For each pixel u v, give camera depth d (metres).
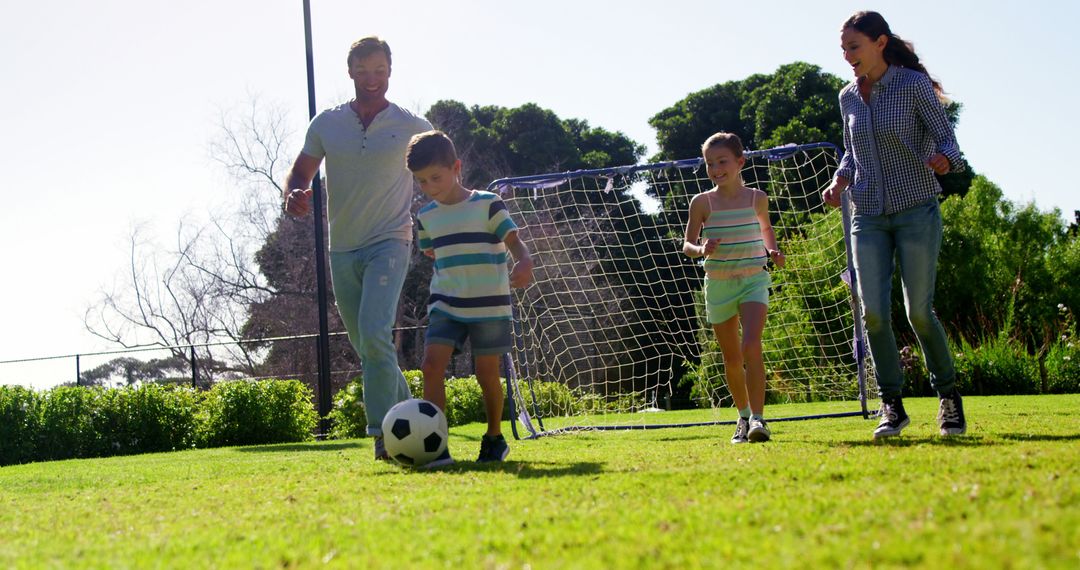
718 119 24.80
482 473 3.22
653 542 1.70
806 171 15.88
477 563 1.62
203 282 20.12
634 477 2.74
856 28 4.16
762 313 4.66
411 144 3.88
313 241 20.56
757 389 4.52
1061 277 17.14
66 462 6.95
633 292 16.25
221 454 6.79
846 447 3.56
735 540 1.67
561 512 2.11
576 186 18.38
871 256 4.22
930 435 4.14
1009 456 2.75
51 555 1.98
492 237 3.94
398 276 4.43
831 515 1.88
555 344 15.38
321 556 1.76
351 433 10.22
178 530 2.24
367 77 4.46
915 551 1.47
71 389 9.62
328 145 4.49
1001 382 12.86
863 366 6.59
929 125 4.08
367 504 2.50
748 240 4.73
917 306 4.18
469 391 11.57
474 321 3.90
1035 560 1.36
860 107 4.23
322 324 10.65
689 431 6.38
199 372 14.37
